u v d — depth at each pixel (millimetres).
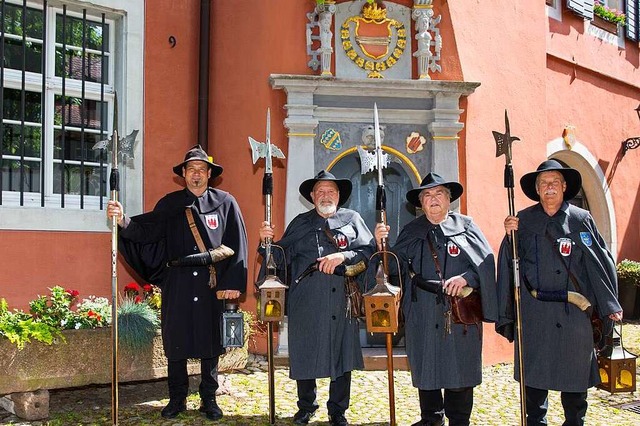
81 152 6211
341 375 4605
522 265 4457
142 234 4816
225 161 7004
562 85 9086
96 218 6238
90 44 6535
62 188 6102
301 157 6586
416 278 4500
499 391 5832
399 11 6863
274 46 6703
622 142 10102
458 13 7000
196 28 7062
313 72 6676
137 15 6652
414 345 4504
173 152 6855
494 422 4914
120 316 5113
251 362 6543
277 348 6609
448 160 6773
